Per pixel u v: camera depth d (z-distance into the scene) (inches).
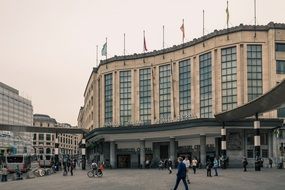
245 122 2522.1
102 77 3513.8
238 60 2674.7
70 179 1630.2
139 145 3107.8
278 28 2674.7
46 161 3501.5
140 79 3331.7
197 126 2578.7
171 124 2753.4
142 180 1439.5
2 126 2714.1
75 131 2960.1
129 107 3341.5
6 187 1240.8
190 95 3009.4
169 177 1599.4
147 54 3302.2
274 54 2650.1
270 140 2576.3
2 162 2452.0
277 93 1649.9
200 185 1131.9
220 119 2439.7
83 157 2955.2
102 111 3486.7
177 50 3125.0
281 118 2571.4
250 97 2650.1
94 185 1244.5
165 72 3211.1
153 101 3233.3
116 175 1881.2
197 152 2743.6
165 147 3026.6
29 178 1887.3
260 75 2679.6
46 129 2849.4
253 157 2556.6
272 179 1332.4
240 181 1264.8
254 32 2691.9
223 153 2434.8
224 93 2726.4
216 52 2787.9
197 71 2945.4
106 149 3284.9
